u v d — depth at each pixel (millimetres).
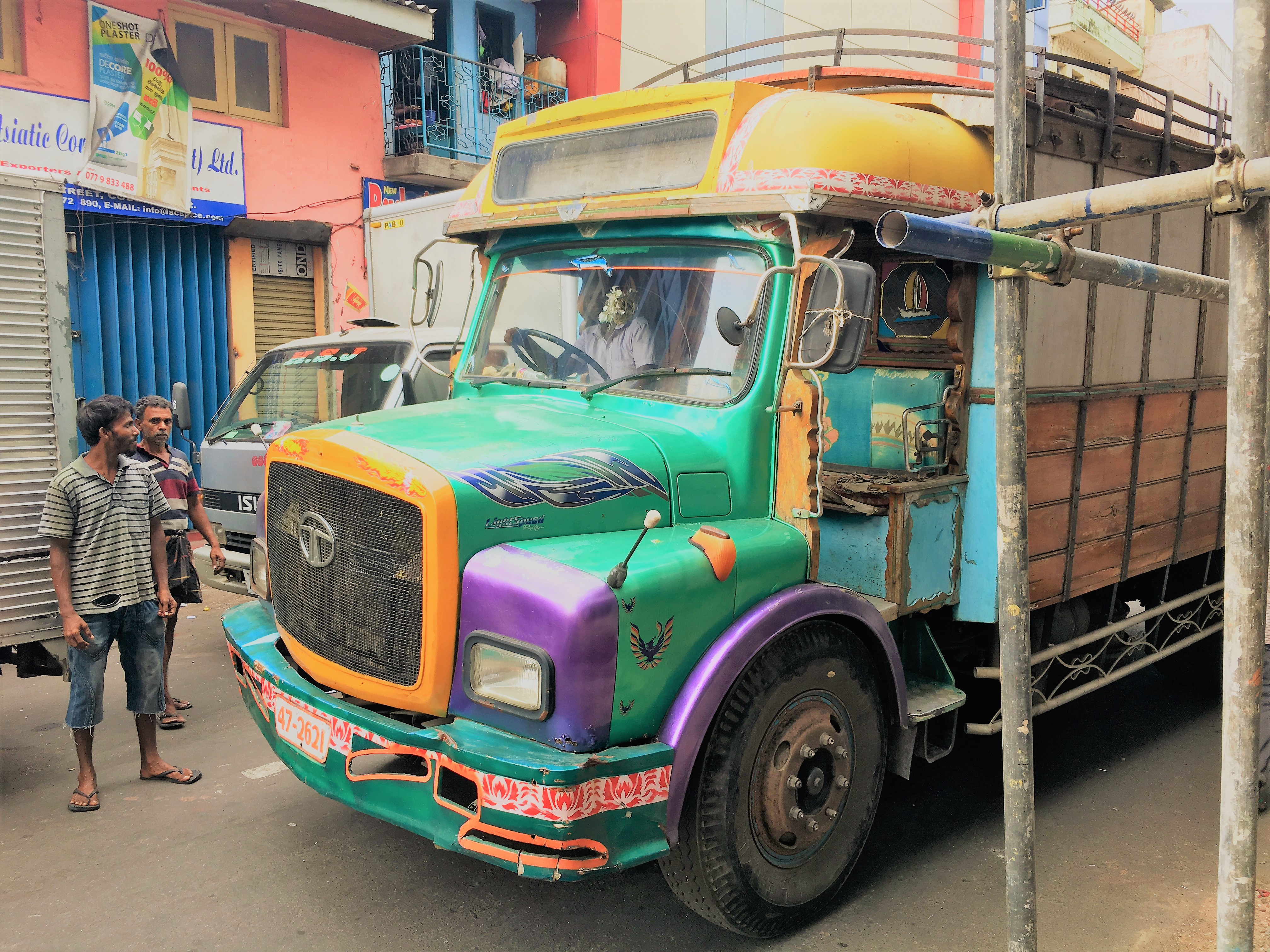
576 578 2586
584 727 2543
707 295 3426
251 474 6113
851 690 3318
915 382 4086
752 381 3252
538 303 3959
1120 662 4953
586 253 3805
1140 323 4688
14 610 4223
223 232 9906
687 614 2777
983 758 4855
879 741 3473
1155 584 5352
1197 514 5398
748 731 2936
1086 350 4281
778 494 3307
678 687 2779
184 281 9664
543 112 3967
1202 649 5852
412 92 12328
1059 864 3789
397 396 6055
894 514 3621
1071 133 4137
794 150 3141
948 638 4199
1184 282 2291
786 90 3645
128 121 8953
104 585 4066
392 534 2787
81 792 4148
